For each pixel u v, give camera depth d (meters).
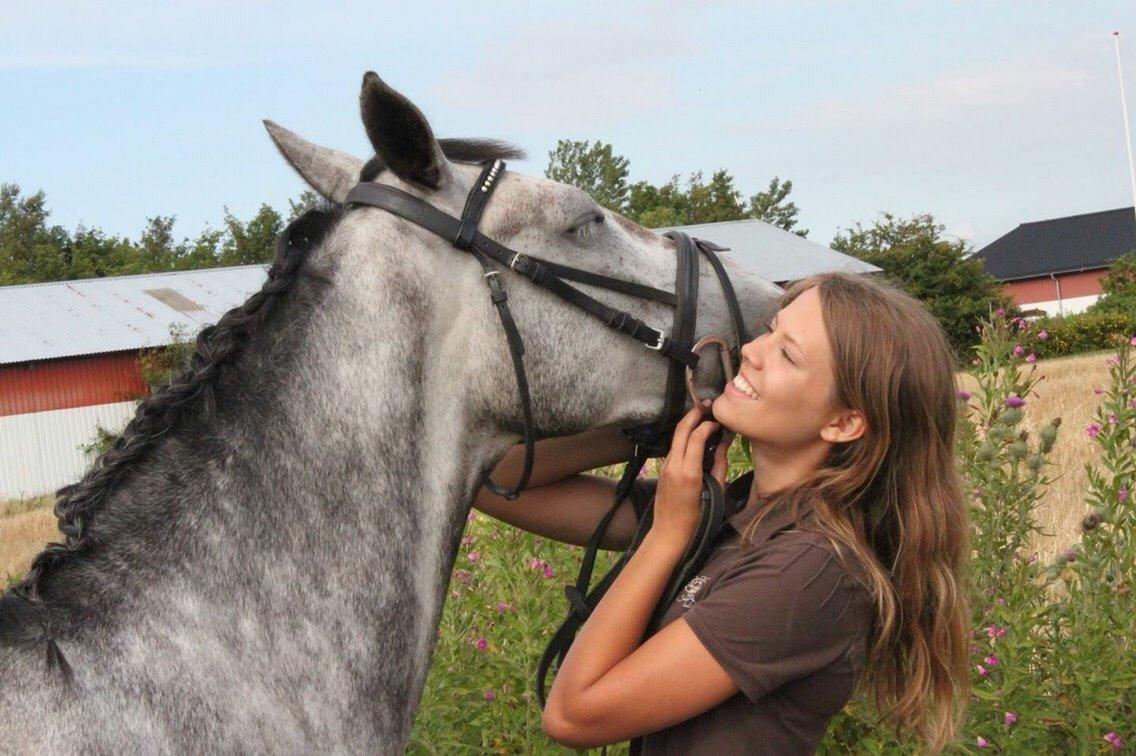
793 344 2.17
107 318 29.77
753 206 70.81
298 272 2.19
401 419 2.16
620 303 2.38
